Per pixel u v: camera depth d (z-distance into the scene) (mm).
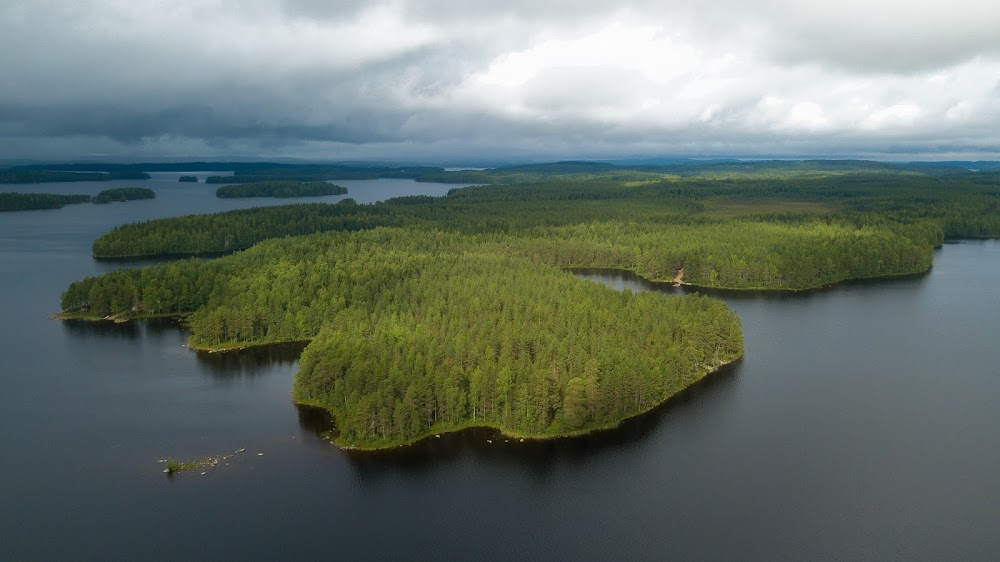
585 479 153250
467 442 166000
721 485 151625
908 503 145000
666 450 166125
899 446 169125
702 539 132875
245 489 145750
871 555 128375
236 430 171500
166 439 166625
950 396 199500
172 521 134750
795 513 141500
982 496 147375
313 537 131125
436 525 136125
